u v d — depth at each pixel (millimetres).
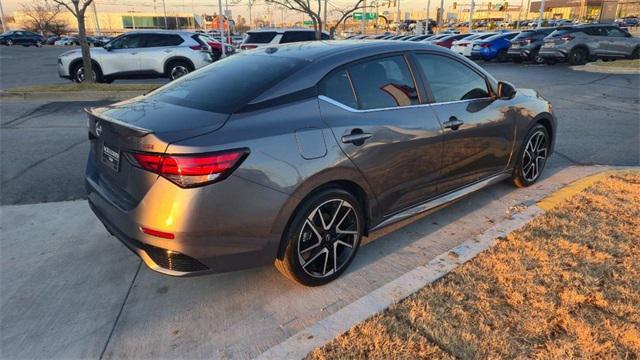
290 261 2941
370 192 3275
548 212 4062
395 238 3848
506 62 24141
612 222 3832
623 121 8312
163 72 14141
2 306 2994
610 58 19938
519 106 4527
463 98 4008
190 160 2465
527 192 4789
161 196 2518
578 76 15844
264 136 2699
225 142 2572
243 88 2975
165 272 2666
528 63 22609
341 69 3213
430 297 2889
